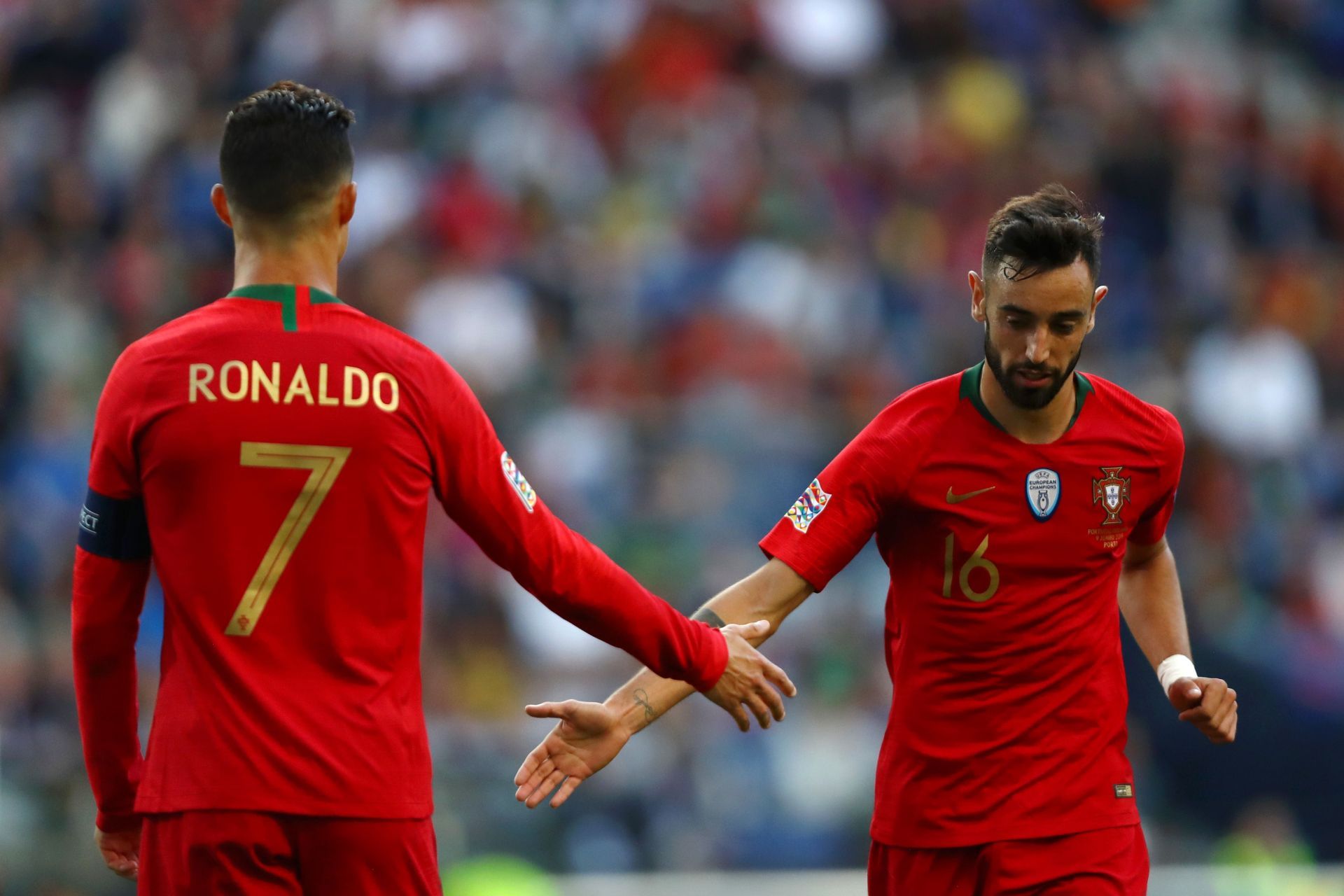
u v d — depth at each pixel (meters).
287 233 12.48
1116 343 50.00
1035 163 55.44
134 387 12.11
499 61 53.62
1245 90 62.44
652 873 32.09
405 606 12.40
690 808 33.03
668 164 52.16
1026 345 13.94
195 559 11.98
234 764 11.86
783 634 35.44
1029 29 61.22
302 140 12.45
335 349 12.25
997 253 14.05
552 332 46.91
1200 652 38.09
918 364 46.88
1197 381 49.19
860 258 50.84
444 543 37.00
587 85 54.72
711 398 41.62
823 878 28.78
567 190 51.38
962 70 58.72
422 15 54.12
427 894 12.48
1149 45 62.91
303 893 12.26
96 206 51.12
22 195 51.38
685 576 36.16
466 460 12.64
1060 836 14.69
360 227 48.94
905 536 15.14
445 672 35.72
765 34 57.03
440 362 12.70
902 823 15.09
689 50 55.69
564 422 39.38
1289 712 37.06
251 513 11.98
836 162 54.34
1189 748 35.75
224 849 11.87
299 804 11.89
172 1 56.34
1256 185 57.41
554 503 37.50
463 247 47.81
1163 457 15.12
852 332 47.66
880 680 35.59
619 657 36.91
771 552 15.16
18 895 28.70
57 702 34.66
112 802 13.19
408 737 12.35
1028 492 14.77
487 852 30.86
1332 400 51.38
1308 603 42.66
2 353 44.34
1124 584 16.42
